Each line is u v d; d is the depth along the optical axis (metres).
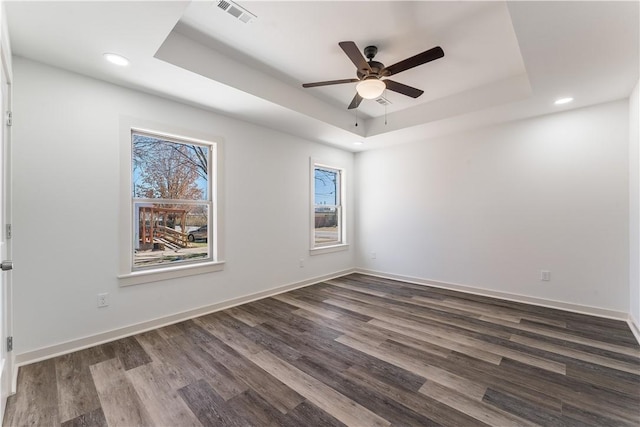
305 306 3.52
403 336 2.66
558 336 2.64
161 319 2.90
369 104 3.81
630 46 2.00
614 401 1.73
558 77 2.49
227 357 2.28
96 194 2.51
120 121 2.64
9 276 1.87
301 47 2.53
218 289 3.40
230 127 3.51
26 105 2.19
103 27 1.84
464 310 3.35
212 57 2.55
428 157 4.51
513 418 1.60
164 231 3.06
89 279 2.47
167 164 3.10
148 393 1.83
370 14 2.09
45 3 1.60
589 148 3.19
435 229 4.44
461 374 2.03
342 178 5.38
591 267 3.19
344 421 1.59
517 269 3.68
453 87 3.31
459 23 2.19
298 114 3.42
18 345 2.14
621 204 3.02
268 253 3.98
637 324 2.65
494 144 3.84
